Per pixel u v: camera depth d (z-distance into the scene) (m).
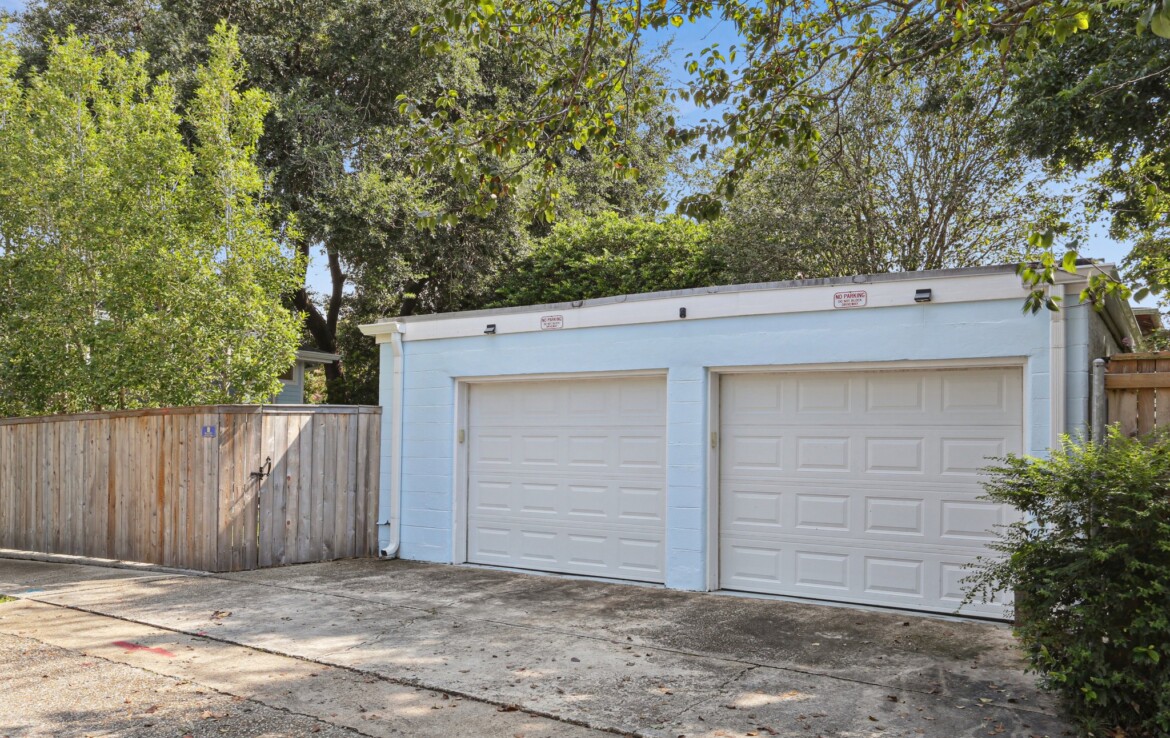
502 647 6.19
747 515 8.16
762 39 7.67
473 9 6.92
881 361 7.38
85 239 12.20
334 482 10.46
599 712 4.83
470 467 10.12
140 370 11.45
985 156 15.59
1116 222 12.83
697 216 7.37
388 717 4.82
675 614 7.20
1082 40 10.71
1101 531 4.53
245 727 4.68
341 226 18.12
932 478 7.27
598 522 9.06
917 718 4.66
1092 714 4.39
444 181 19.16
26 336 12.45
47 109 12.49
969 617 6.98
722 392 8.36
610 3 7.46
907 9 6.73
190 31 17.97
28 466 12.20
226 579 9.03
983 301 6.93
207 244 12.05
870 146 15.77
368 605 7.65
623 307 8.83
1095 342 6.87
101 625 7.07
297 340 12.88
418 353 10.48
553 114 7.21
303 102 18.30
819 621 6.91
